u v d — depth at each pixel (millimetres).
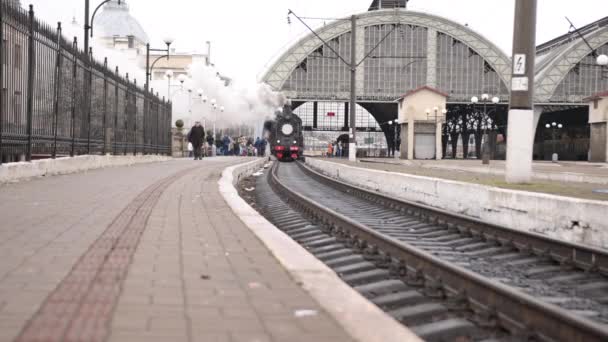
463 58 86875
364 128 121625
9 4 13109
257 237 7656
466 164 45656
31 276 5086
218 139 67125
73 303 4297
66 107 17688
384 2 87375
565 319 4570
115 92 23938
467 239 10852
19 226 7879
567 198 10812
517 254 9320
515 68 15594
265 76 86500
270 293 4840
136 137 28234
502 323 5258
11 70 13453
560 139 79312
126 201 11359
